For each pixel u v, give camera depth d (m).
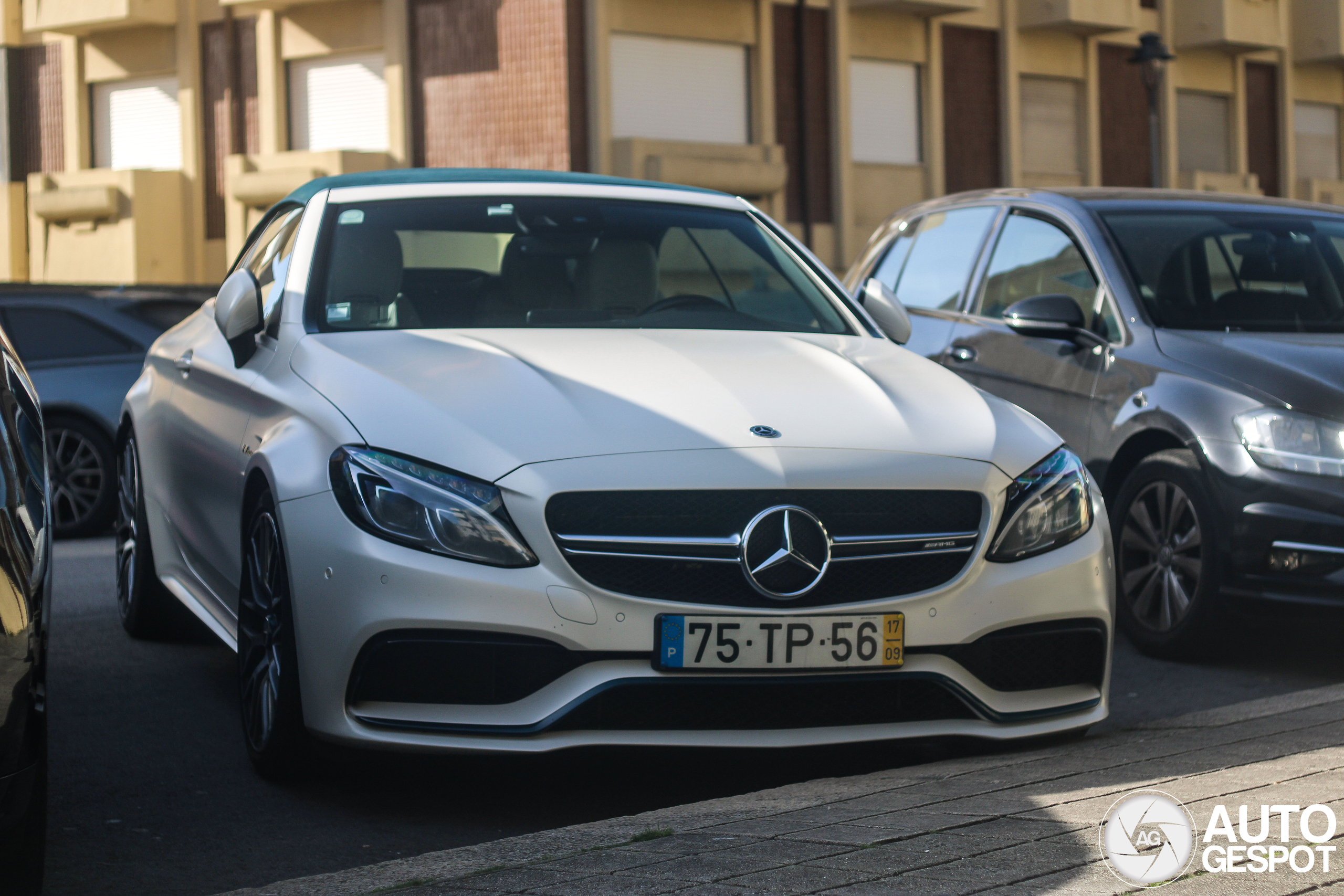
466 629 4.16
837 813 3.90
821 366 5.07
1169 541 6.86
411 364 4.80
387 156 29.20
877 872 3.31
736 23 29.09
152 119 33.03
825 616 4.29
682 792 4.71
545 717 4.18
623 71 27.64
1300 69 40.97
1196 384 6.77
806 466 4.35
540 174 6.31
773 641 4.25
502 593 4.16
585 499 4.23
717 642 4.22
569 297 5.61
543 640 4.17
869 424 4.60
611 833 3.83
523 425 4.37
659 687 4.21
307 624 4.34
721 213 6.29
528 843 3.76
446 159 28.50
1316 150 41.91
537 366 4.76
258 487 4.89
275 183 29.69
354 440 4.42
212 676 6.37
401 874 3.55
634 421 4.43
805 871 3.35
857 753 5.09
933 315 8.66
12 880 3.27
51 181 33.53
